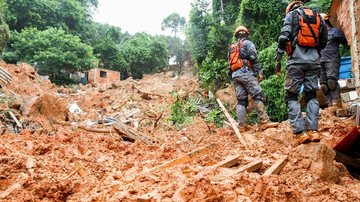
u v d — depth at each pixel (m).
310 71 4.48
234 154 4.75
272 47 13.20
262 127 6.54
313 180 3.61
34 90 18.89
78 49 33.34
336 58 6.99
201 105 13.99
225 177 3.31
